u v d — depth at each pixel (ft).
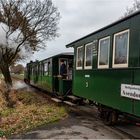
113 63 32.99
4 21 93.97
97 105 40.55
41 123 38.65
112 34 33.45
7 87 86.89
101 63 36.58
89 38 41.24
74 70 48.70
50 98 71.10
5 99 61.67
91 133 33.53
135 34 28.19
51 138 31.35
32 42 99.86
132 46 28.73
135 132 34.19
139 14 27.50
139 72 27.20
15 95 73.87
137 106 27.48
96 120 41.57
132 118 32.32
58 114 44.55
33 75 115.44
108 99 34.19
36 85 104.94
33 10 97.14
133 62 28.45
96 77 38.14
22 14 95.66
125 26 30.35
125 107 29.86
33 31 97.66
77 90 46.88
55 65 70.03
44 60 84.58
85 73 42.70
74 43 48.83
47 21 99.60
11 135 33.45
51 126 37.24
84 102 54.34
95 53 38.68
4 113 45.19
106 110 37.76
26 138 31.60
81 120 41.42
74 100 53.67
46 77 80.48
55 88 70.03
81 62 44.88
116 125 37.81
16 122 39.37
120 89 30.99
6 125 38.01
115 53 32.58
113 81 32.83
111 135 32.68
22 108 51.21
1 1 94.38
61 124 38.52
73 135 32.55
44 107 51.24
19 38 95.96
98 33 37.70
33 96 74.79
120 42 31.48
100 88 36.70
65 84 61.36
